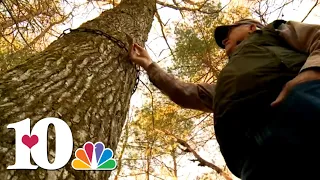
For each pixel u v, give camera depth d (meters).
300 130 1.21
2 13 3.73
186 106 2.19
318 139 1.19
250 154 1.36
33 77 1.86
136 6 4.00
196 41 4.55
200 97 2.16
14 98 1.62
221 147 1.50
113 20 3.36
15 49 3.98
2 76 1.79
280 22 1.64
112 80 2.31
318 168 1.21
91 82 2.11
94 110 1.91
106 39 2.70
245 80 1.39
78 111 1.79
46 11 4.15
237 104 1.36
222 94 1.45
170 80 2.25
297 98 1.21
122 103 2.31
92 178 1.63
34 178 1.32
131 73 2.63
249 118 1.34
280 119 1.24
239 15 4.96
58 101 1.75
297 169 1.25
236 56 1.56
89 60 2.29
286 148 1.24
